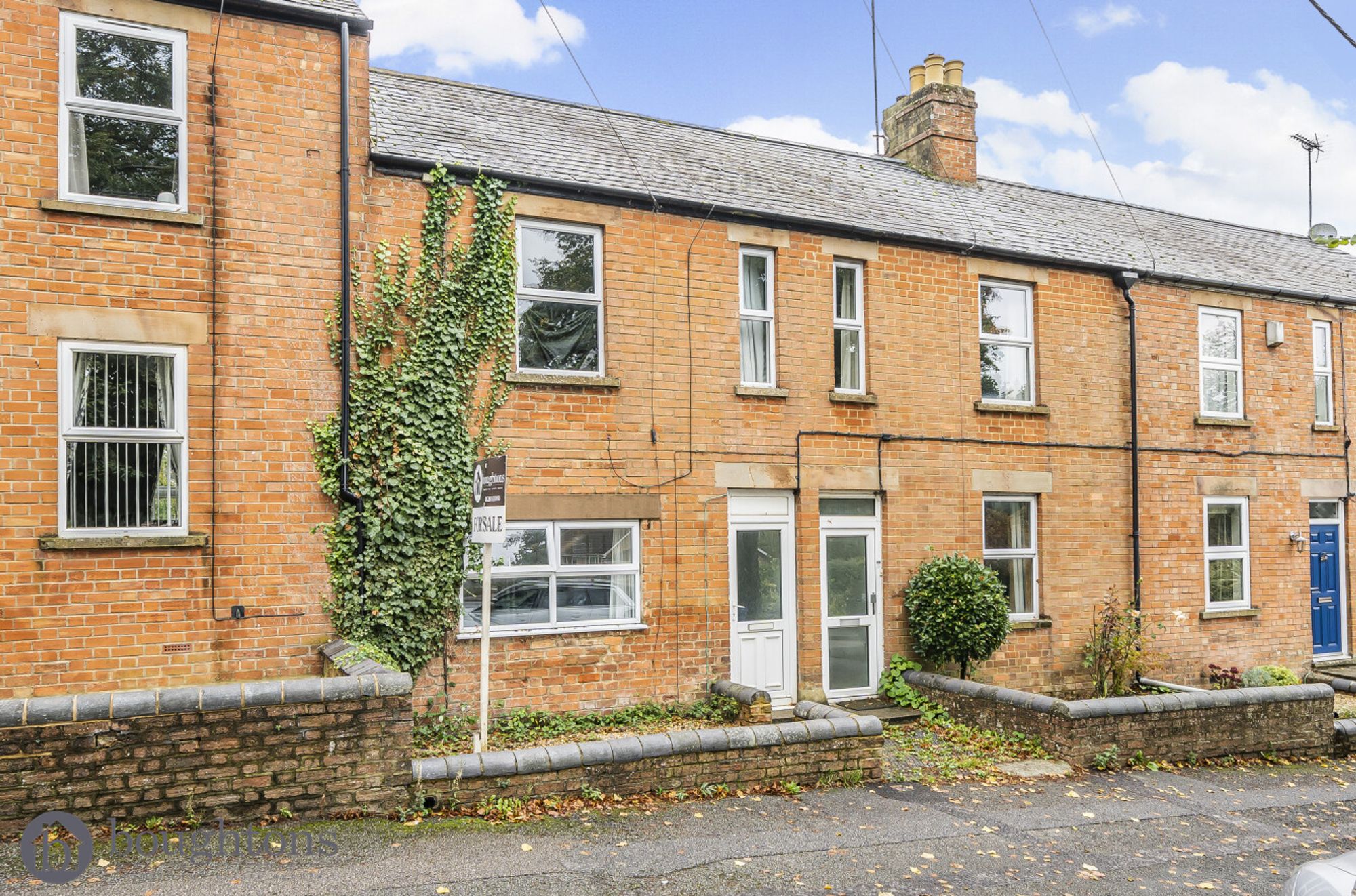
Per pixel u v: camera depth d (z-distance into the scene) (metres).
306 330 9.41
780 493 12.02
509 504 10.32
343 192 9.59
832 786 9.01
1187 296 14.93
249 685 7.12
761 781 8.71
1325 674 14.92
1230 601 15.03
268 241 9.30
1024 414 13.44
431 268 10.06
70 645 8.36
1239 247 17.47
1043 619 13.31
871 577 12.52
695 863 6.90
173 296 8.89
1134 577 14.02
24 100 8.46
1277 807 9.37
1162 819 8.74
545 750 7.96
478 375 10.27
